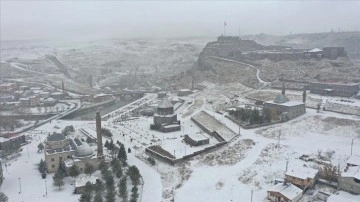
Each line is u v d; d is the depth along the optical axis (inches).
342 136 7662.4
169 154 7337.6
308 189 5369.1
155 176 6505.9
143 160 7381.9
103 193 5639.8
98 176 6471.5
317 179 5634.8
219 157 6998.0
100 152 6988.2
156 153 7367.1
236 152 7126.0
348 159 6067.9
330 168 5674.2
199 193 5649.6
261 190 5531.5
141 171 6761.8
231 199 5349.4
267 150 7007.9
